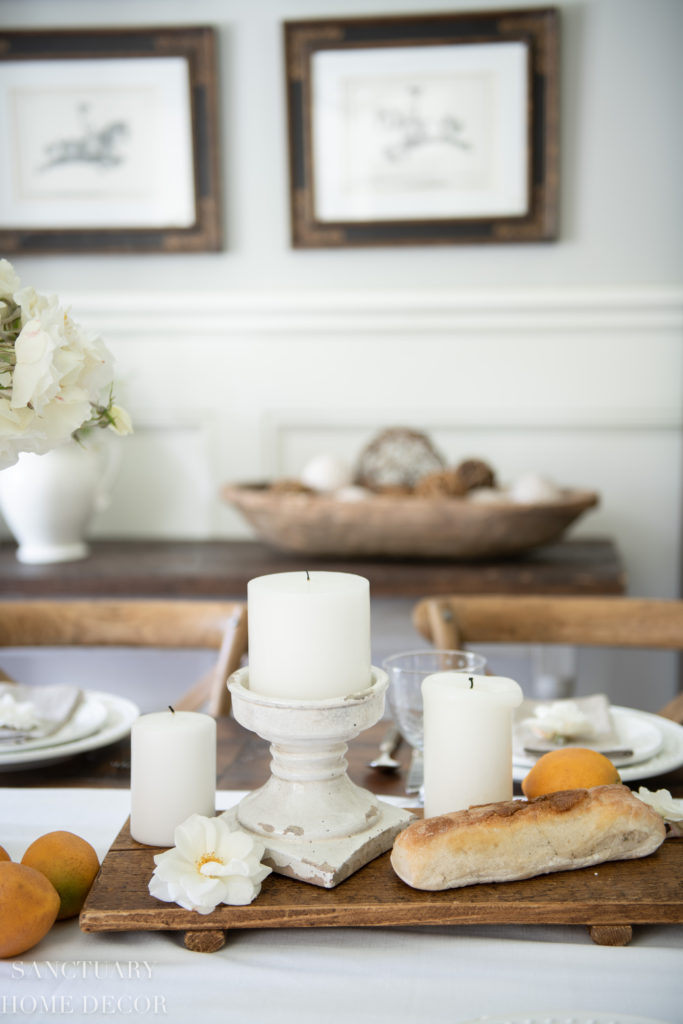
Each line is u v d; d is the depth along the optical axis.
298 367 2.09
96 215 2.08
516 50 1.95
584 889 0.54
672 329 2.00
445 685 0.62
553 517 1.62
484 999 0.47
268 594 0.56
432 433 2.09
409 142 2.01
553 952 0.51
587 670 2.10
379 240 2.03
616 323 2.00
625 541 2.07
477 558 1.72
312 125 2.01
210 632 1.20
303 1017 0.46
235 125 2.05
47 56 2.04
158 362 2.11
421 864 0.54
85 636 1.21
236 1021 0.46
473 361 2.05
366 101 2.00
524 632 1.21
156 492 2.15
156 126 2.05
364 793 0.63
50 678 2.14
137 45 2.02
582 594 1.61
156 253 2.09
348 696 0.55
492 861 0.54
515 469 2.08
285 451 2.13
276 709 0.55
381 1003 0.47
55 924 0.55
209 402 2.12
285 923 0.52
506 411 2.05
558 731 0.84
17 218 2.09
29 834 0.67
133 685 2.13
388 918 0.52
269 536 1.73
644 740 0.85
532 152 1.97
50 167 2.07
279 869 0.57
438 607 1.17
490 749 0.61
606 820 0.57
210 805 0.62
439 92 1.99
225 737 0.91
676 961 0.50
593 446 2.06
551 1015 0.44
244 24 2.02
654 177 1.99
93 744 0.85
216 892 0.52
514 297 2.01
